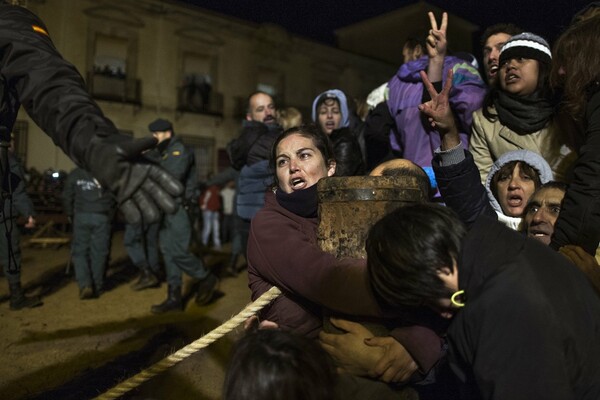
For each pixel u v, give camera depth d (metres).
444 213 1.30
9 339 4.35
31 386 3.29
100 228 6.05
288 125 4.88
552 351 1.13
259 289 1.76
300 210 1.74
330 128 3.76
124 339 4.34
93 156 1.06
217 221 11.76
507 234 1.31
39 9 19.89
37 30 1.41
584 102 2.04
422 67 2.93
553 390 1.11
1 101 1.88
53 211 12.95
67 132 1.15
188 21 23.34
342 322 1.50
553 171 2.50
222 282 6.86
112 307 5.54
